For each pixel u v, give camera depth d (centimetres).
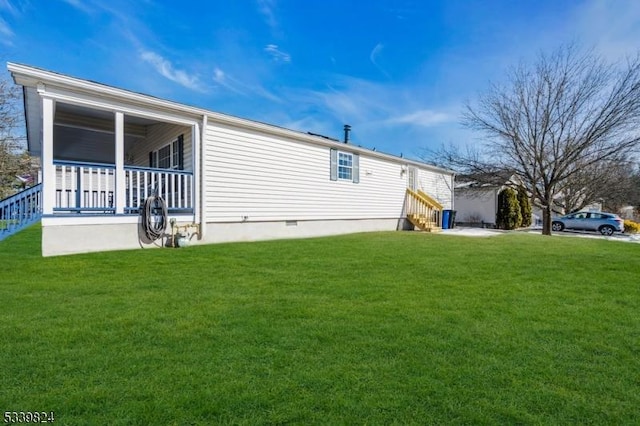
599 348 292
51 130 660
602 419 201
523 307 399
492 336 313
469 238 1185
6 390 220
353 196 1389
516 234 1480
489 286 494
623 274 590
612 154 1591
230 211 951
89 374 240
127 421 193
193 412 201
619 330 332
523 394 224
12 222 671
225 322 338
